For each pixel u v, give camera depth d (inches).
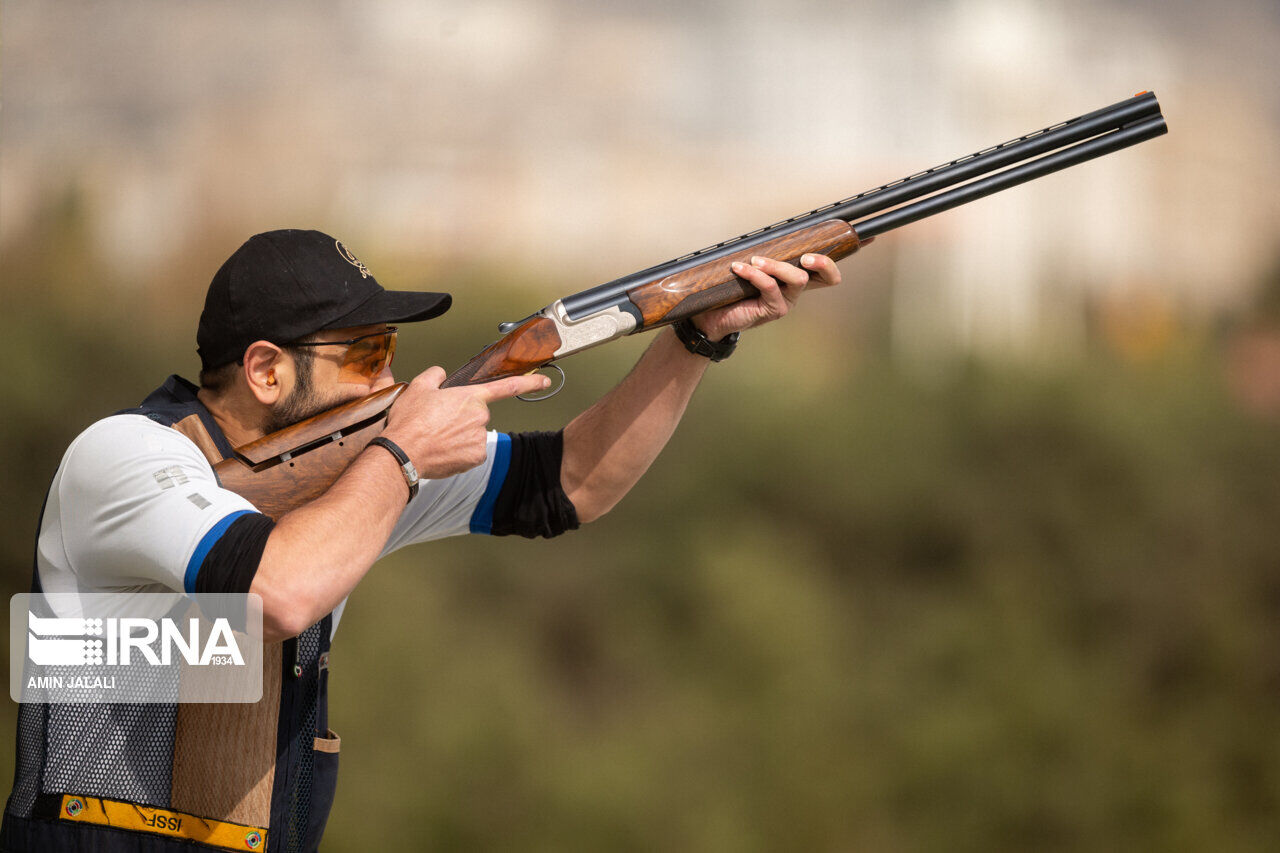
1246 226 2891.2
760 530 1455.5
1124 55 3137.3
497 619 1343.5
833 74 3043.8
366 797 997.2
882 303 2356.1
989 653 1226.0
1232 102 3093.0
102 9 2672.2
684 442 1542.8
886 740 1128.2
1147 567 1402.6
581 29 2960.1
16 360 1541.6
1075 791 1066.7
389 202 2544.3
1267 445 1590.8
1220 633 1328.7
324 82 2743.6
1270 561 1438.2
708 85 2997.0
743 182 2935.5
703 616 1330.0
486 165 2733.8
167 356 1736.0
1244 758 1186.6
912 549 1470.2
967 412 1574.8
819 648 1243.2
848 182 2974.9
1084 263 2637.8
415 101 2770.7
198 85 2684.5
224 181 2492.6
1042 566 1416.1
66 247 2092.8
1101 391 1649.9
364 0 2844.5
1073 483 1492.4
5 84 2546.8
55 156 2450.8
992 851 1052.5
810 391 1674.5
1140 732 1173.1
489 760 1045.2
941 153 3048.7
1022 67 3095.5
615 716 1216.8
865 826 1056.2
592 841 999.6
